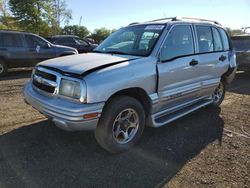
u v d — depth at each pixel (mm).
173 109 4508
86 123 3176
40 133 4219
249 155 3797
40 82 3678
